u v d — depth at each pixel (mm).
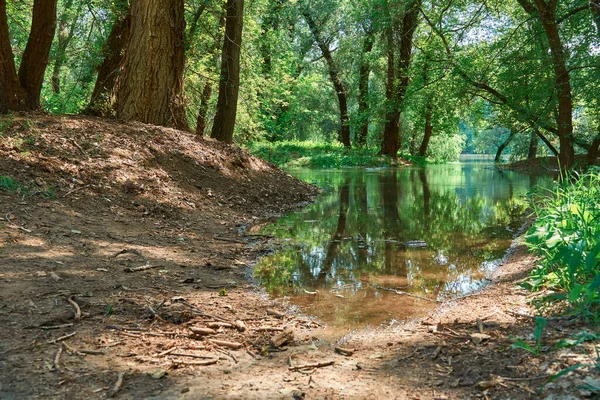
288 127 38219
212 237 6426
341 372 2684
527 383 2389
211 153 9867
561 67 14188
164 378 2545
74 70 17438
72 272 4199
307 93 38312
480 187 14812
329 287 4539
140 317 3404
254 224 7742
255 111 20469
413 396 2357
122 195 6824
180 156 8875
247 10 18172
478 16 19516
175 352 2900
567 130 15008
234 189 9273
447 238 6875
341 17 33469
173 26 10398
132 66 10289
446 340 3113
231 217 7824
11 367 2525
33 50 8633
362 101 33562
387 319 3680
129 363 2701
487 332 3182
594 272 3580
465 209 9867
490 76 18344
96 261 4613
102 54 13500
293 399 2338
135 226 6105
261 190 10078
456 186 15195
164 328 3258
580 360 2506
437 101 22719
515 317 3443
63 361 2648
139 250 5215
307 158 28312
